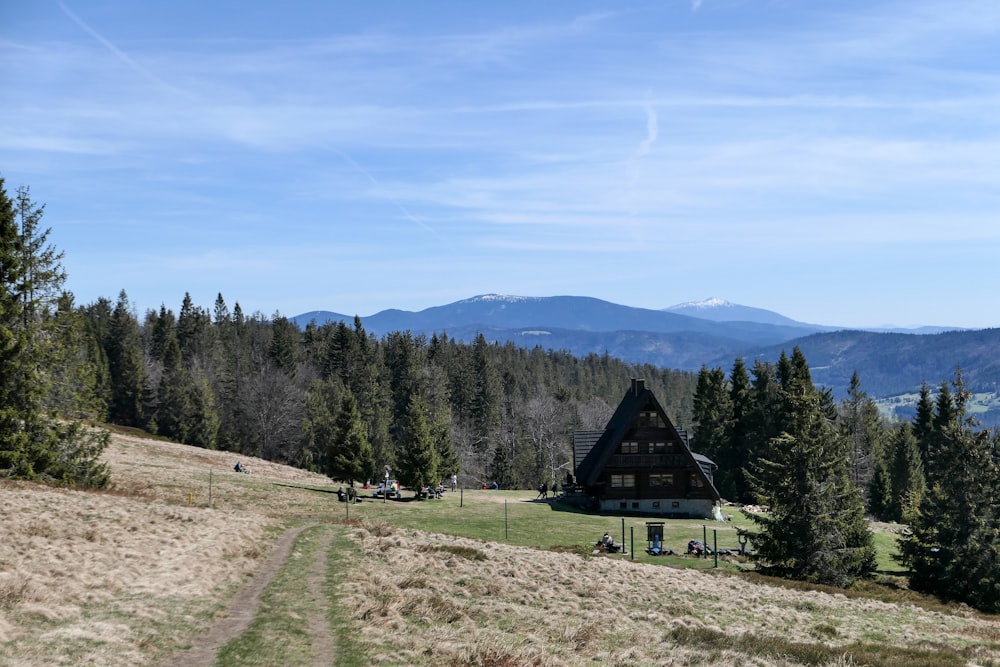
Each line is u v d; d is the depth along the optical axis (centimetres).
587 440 8631
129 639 2030
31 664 1700
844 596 4388
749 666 2398
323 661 2062
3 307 4697
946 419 9638
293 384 12975
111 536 3328
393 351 16938
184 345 17662
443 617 2766
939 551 5266
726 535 6134
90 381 5403
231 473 7800
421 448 7338
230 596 2777
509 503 7338
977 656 2814
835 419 9194
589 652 2494
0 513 3312
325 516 5697
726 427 10431
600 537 5716
